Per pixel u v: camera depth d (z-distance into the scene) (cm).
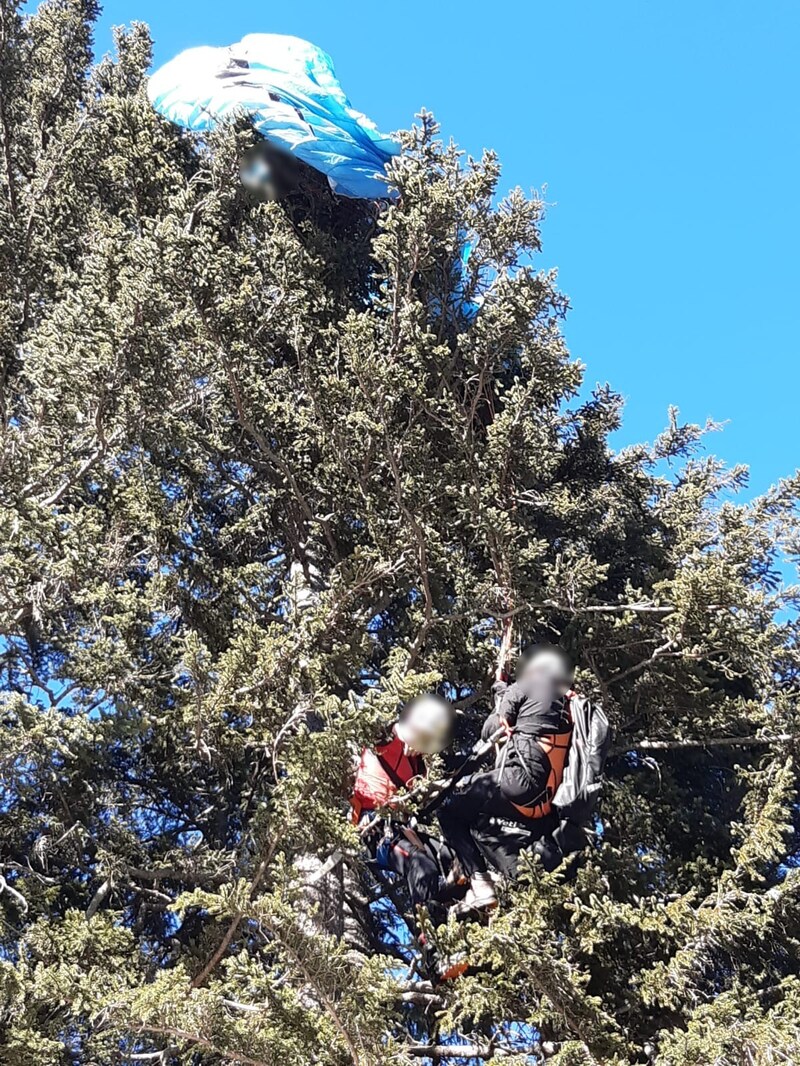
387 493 690
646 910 571
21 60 991
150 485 687
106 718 544
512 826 570
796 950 614
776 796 575
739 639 659
